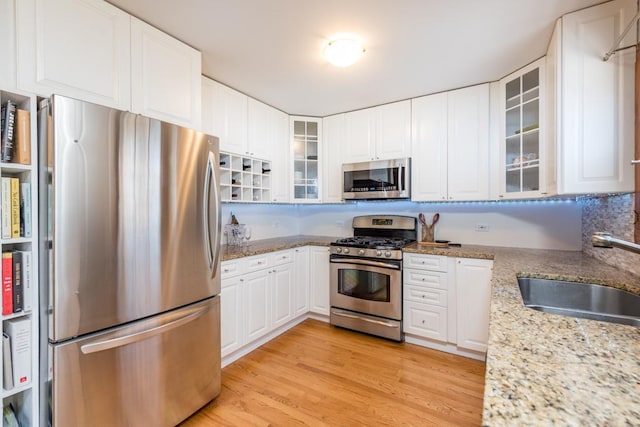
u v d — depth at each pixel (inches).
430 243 116.0
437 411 70.9
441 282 100.0
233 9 63.2
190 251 67.9
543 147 81.4
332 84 101.7
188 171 67.3
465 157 105.3
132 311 57.3
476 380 83.4
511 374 25.6
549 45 75.6
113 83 61.0
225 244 116.0
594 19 61.4
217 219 74.3
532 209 106.0
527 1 60.6
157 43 69.2
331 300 120.6
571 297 64.1
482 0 60.4
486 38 74.0
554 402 21.6
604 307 60.7
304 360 94.6
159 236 61.6
